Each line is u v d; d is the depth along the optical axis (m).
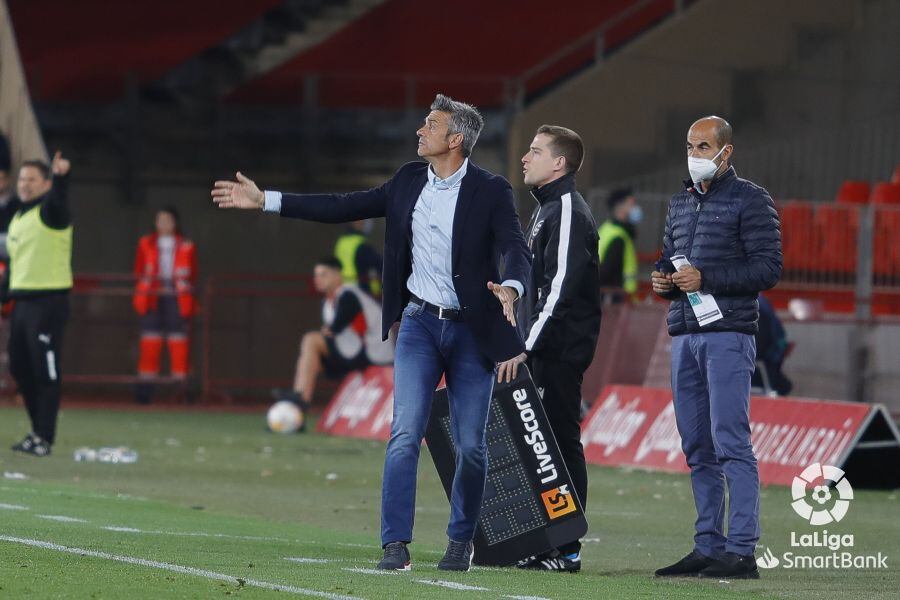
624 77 82.88
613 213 60.47
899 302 60.75
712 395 25.59
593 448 48.72
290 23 89.81
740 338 25.53
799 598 23.20
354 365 57.88
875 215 61.09
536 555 25.89
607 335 55.94
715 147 25.70
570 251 25.86
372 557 25.91
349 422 57.31
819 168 80.38
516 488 25.97
